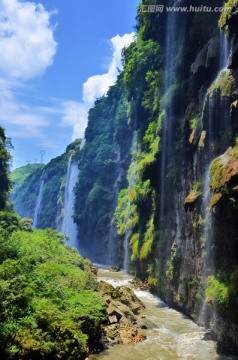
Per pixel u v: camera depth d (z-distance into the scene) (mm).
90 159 70625
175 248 23672
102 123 73062
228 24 15727
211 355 14844
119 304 21000
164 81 29234
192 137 21203
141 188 34094
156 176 28422
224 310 14836
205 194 19078
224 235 16234
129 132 57656
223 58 18828
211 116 18312
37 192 123250
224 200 14734
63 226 88312
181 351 15383
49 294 15422
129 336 16938
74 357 12359
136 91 39156
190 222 21547
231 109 15984
